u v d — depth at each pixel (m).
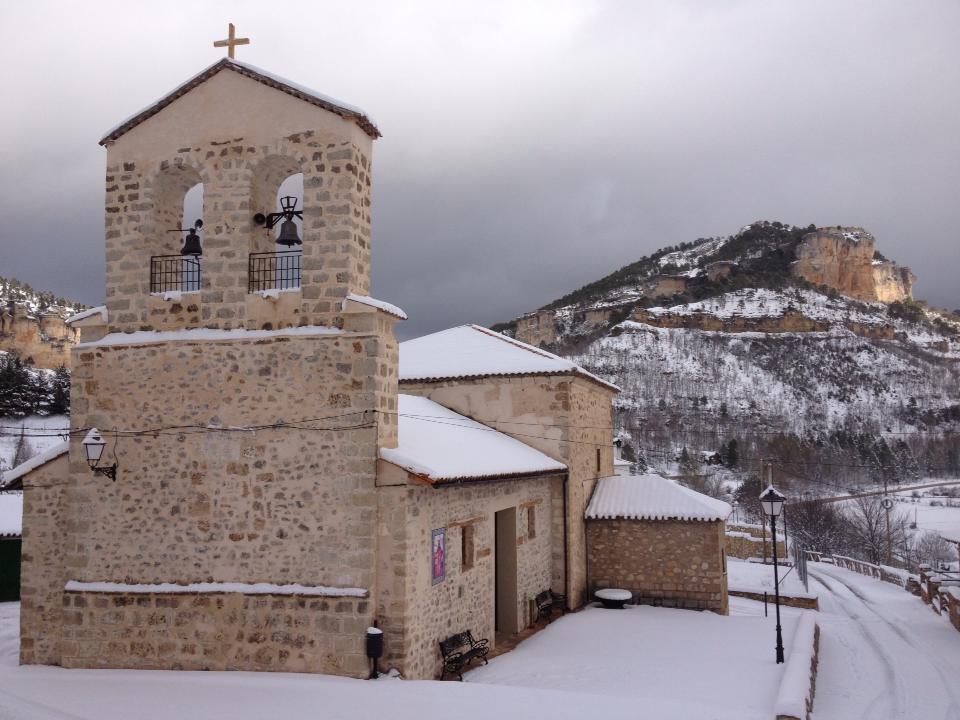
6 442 54.38
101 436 11.91
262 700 9.77
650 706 10.12
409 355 21.92
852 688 14.09
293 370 11.57
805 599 24.62
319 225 11.71
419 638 11.45
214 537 11.54
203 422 11.80
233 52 12.35
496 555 16.70
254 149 12.02
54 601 12.51
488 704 9.82
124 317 12.34
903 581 30.48
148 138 12.45
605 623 17.14
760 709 10.68
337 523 11.16
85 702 9.73
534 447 19.48
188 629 11.41
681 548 19.47
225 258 12.02
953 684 14.44
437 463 12.16
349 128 11.71
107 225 12.52
